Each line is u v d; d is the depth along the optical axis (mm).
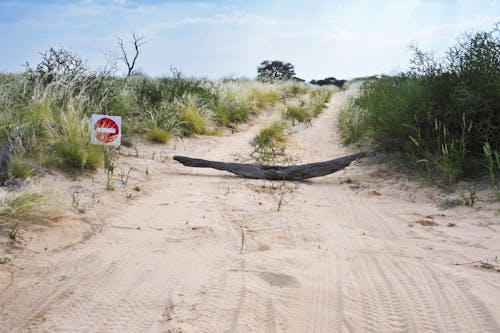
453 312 3410
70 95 9305
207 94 16266
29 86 9867
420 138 8516
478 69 8078
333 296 3707
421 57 9320
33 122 8016
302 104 21266
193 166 8828
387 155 9773
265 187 7871
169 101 14234
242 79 25922
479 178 7316
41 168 6953
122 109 11727
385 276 4098
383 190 7707
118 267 4359
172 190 7387
